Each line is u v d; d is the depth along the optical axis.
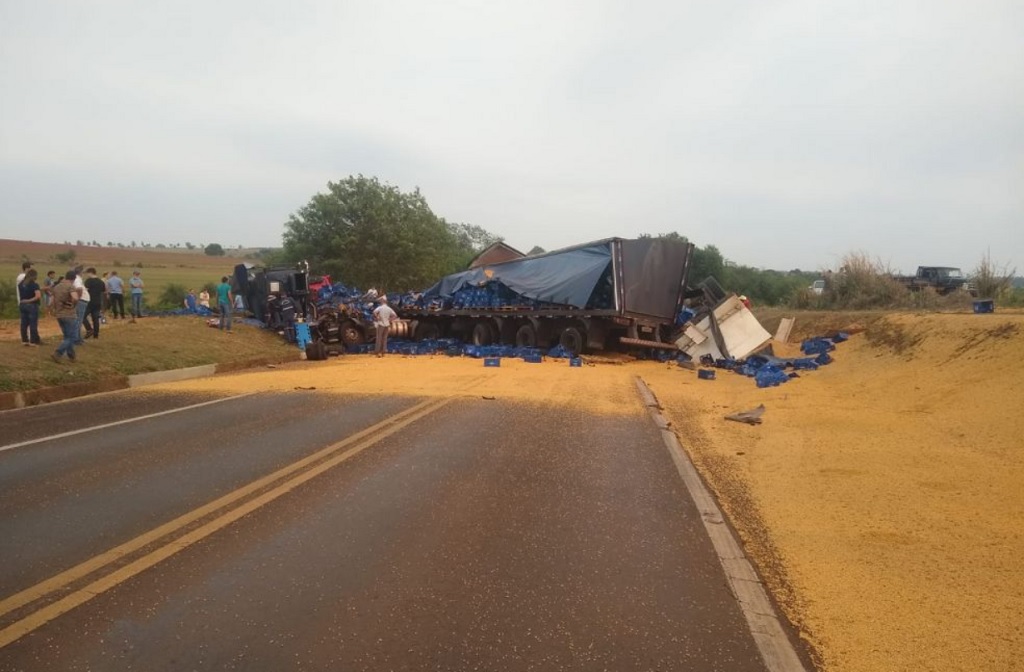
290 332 24.73
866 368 15.79
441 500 6.52
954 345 13.88
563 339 23.52
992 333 13.15
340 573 4.77
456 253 55.97
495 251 33.69
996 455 7.95
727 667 3.68
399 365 20.64
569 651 3.81
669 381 17.17
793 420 11.13
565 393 14.25
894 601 4.53
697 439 10.03
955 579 4.85
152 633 3.88
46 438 9.10
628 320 21.80
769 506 6.71
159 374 16.23
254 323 27.34
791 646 3.94
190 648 3.72
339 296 28.38
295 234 45.28
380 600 4.36
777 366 18.12
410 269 45.75
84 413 11.21
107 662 3.56
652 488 7.20
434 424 10.38
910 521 6.08
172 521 5.74
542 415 11.49
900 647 3.95
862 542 5.62
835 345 19.69
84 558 4.93
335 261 43.50
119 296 26.09
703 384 16.67
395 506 6.29
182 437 9.21
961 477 7.29
